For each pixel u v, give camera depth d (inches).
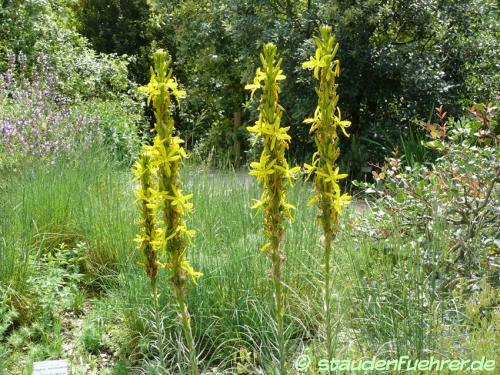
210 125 605.3
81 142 283.1
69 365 144.7
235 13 463.2
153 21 710.5
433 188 165.2
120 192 227.6
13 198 207.2
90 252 201.5
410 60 408.8
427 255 142.5
